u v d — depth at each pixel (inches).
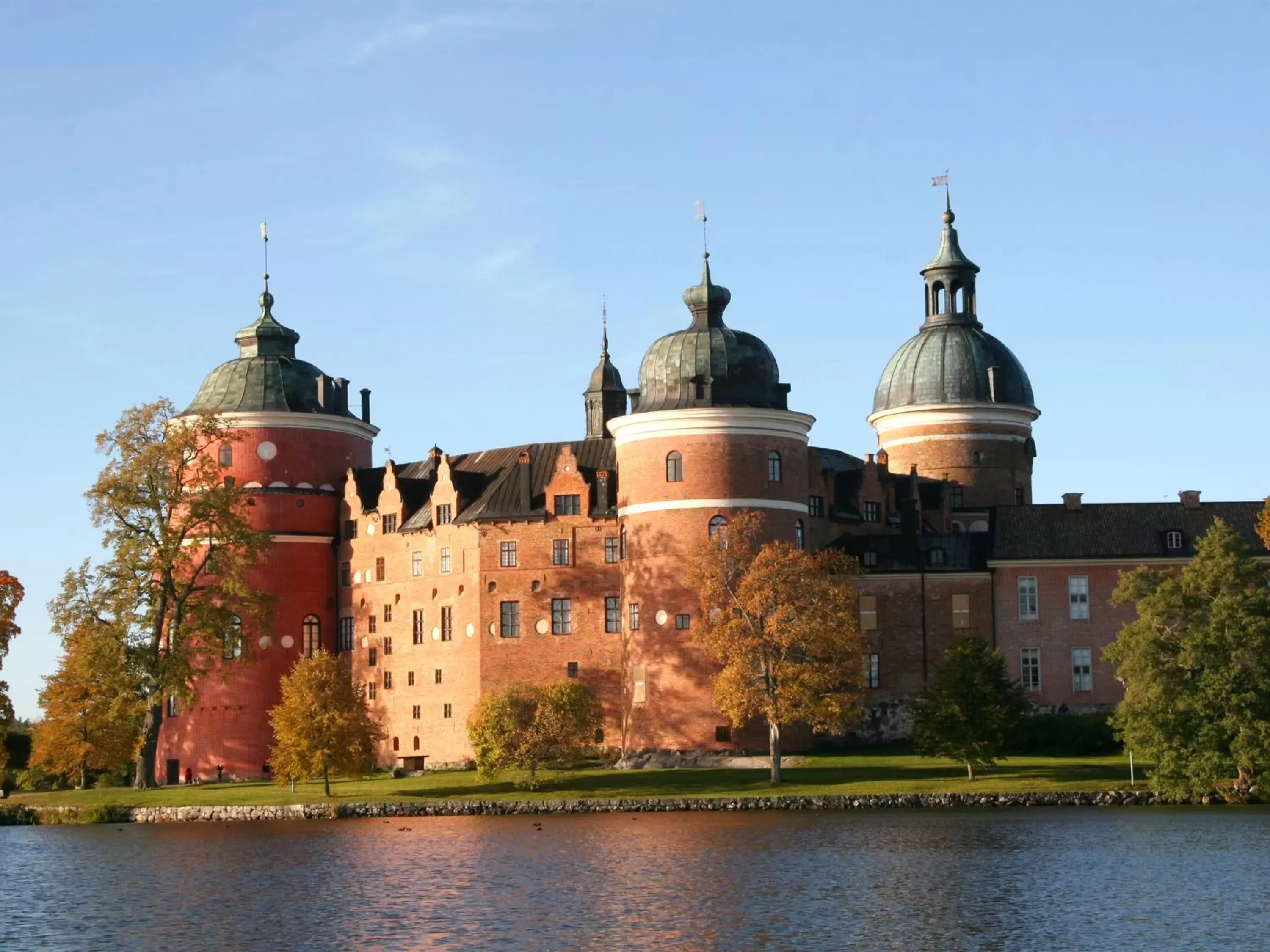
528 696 4463.6
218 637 4672.7
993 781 4185.5
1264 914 2726.4
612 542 4928.6
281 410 5433.1
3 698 4990.2
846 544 5039.4
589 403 6013.8
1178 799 3988.7
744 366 4756.4
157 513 4650.6
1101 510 5022.1
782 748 4692.4
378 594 5364.2
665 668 4677.7
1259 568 4067.4
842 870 3144.7
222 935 2765.7
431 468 5428.2
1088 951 2524.6
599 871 3193.9
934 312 6038.4
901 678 4909.0
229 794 4549.7
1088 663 4886.8
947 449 5836.6
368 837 3762.3
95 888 3206.2
